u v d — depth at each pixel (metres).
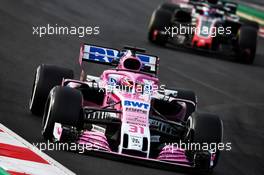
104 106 38.97
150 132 39.59
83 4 88.69
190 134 37.50
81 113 37.38
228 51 79.25
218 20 77.44
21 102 46.09
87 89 40.91
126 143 35.94
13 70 55.03
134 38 78.25
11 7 78.44
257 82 70.56
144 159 35.59
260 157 45.22
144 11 95.31
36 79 43.19
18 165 32.16
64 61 62.09
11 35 67.31
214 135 37.16
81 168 34.09
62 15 79.94
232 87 66.00
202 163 36.69
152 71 42.50
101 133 37.62
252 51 78.12
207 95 60.94
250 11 109.62
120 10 91.62
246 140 49.03
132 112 37.50
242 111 57.94
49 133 37.28
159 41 76.81
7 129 38.72
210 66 72.50
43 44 66.50
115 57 43.38
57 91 37.22
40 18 76.25
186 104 43.19
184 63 71.06
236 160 43.19
